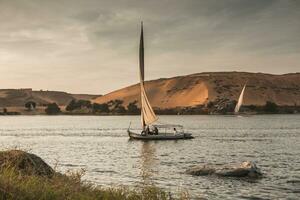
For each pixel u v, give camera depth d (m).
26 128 145.25
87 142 81.50
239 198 25.77
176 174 34.72
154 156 54.12
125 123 182.50
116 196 11.62
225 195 26.48
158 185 29.64
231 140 81.75
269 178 32.53
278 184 30.11
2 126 163.38
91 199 10.79
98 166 43.62
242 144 72.00
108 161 49.03
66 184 11.25
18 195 9.87
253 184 29.95
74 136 101.56
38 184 10.88
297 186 29.47
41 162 14.72
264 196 26.28
